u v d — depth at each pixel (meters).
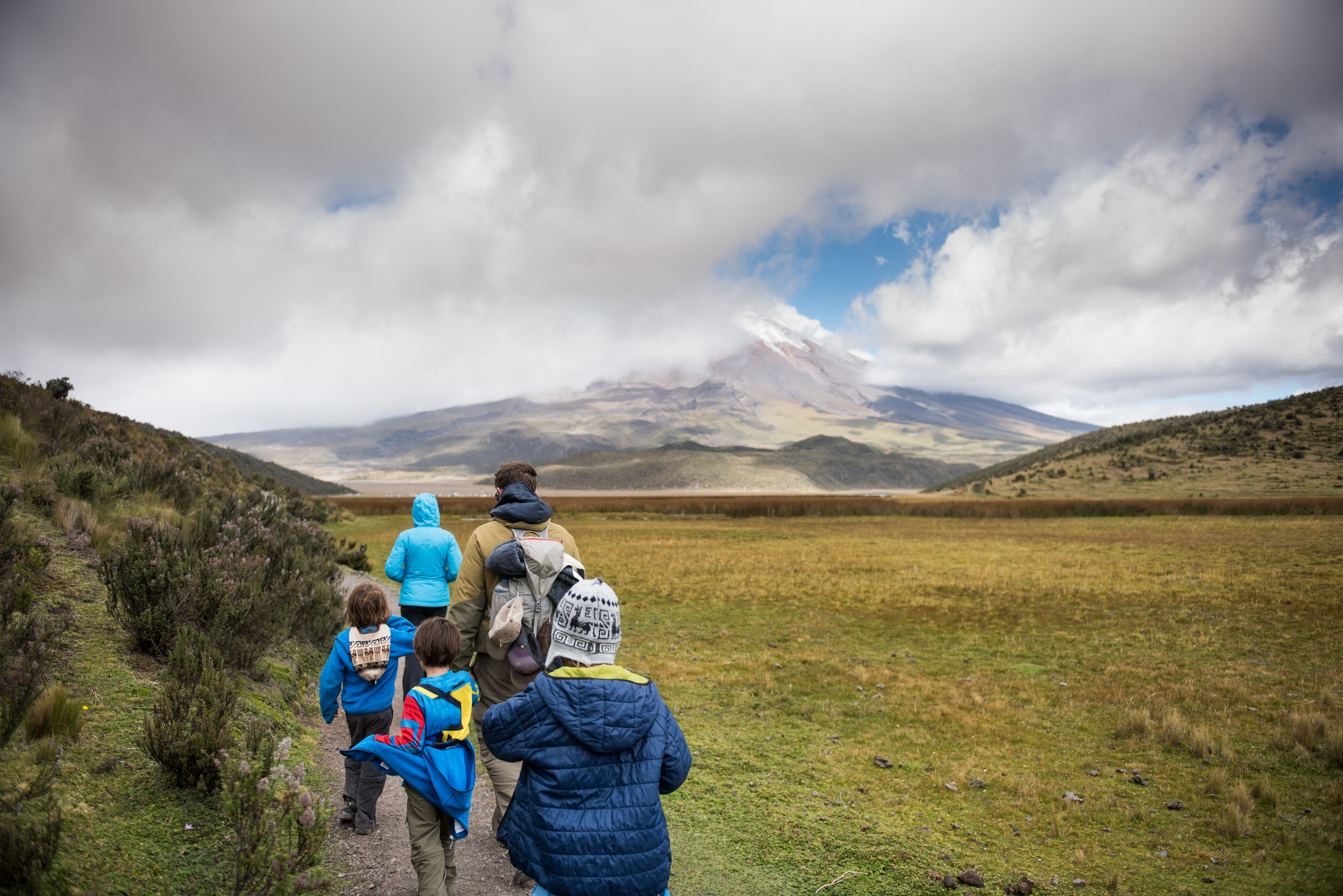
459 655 3.55
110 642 5.26
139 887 2.88
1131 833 5.09
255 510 11.42
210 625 5.68
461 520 49.34
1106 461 102.81
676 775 2.46
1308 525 39.09
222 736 3.84
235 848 3.40
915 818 5.27
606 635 2.47
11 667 3.67
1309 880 4.35
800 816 5.20
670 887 3.98
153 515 9.17
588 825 2.23
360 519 48.53
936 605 15.65
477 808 4.95
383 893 3.47
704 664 10.35
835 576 20.25
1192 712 7.99
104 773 3.64
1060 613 14.41
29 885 2.52
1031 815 5.40
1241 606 14.44
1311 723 6.99
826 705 8.38
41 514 7.81
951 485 143.38
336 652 4.18
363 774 4.17
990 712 8.11
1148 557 24.16
